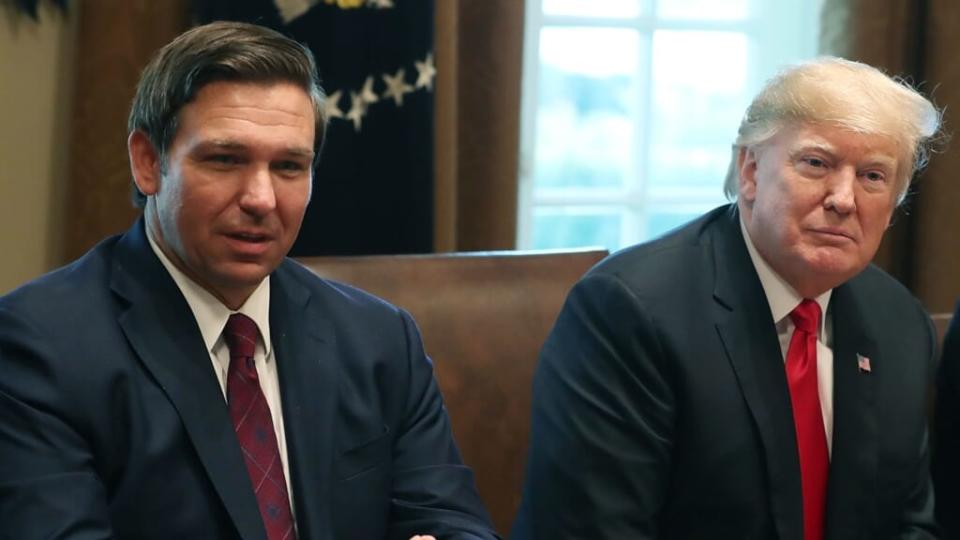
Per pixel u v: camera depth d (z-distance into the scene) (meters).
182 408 1.56
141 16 2.49
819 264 1.81
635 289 1.88
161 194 1.58
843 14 2.98
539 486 1.90
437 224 2.70
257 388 1.65
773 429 1.85
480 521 1.78
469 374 2.22
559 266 2.35
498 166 2.80
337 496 1.68
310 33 2.51
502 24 2.76
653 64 3.29
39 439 1.49
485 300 2.27
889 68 3.01
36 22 2.52
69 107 2.57
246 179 1.54
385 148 2.59
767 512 1.85
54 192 2.60
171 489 1.54
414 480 1.77
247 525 1.56
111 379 1.54
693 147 3.37
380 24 2.54
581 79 3.23
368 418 1.73
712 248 1.95
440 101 2.66
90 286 1.61
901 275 3.18
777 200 1.82
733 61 3.37
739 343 1.86
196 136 1.52
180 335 1.60
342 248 2.60
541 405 1.94
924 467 2.03
